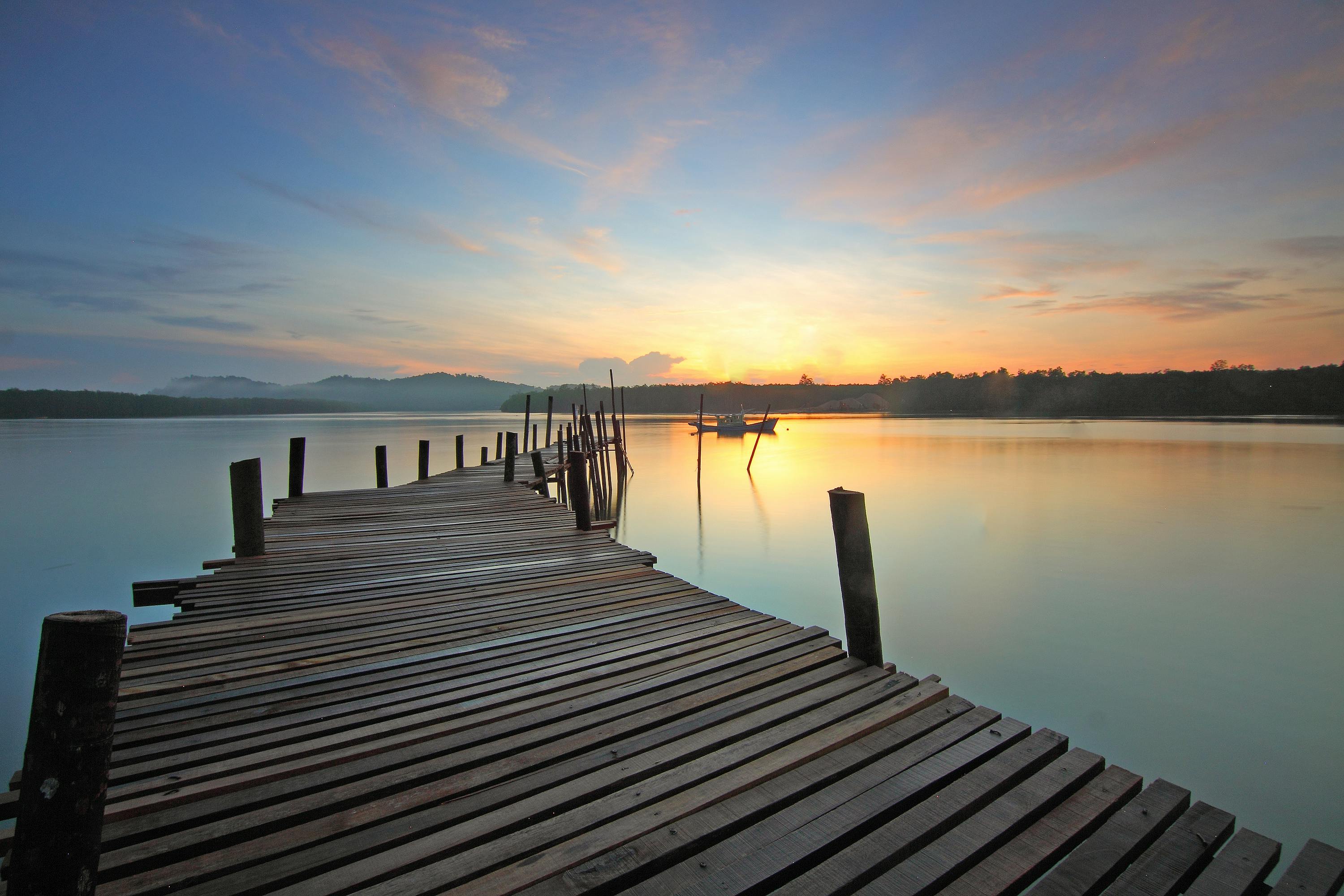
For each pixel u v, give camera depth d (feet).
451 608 15.03
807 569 38.40
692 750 8.66
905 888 6.42
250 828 6.88
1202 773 16.90
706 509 61.11
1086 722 19.62
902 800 7.71
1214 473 80.89
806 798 7.80
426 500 33.14
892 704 10.09
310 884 6.19
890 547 43.57
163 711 9.66
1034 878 6.86
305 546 21.93
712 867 6.61
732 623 13.96
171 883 6.11
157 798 7.31
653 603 15.48
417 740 8.87
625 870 6.45
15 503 66.69
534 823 7.26
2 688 23.85
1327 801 15.81
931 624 28.40
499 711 9.76
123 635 5.53
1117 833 7.27
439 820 7.16
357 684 10.71
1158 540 44.88
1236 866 6.82
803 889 6.35
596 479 62.90
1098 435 158.81
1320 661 24.14
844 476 84.38
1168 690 21.71
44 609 33.99
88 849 5.30
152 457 120.06
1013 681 22.48
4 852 6.52
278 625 13.74
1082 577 35.88
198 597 15.81
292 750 8.50
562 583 17.31
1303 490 66.33
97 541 49.83
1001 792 8.00
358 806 7.47
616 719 9.55
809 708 9.93
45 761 5.16
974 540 45.39
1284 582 34.58
